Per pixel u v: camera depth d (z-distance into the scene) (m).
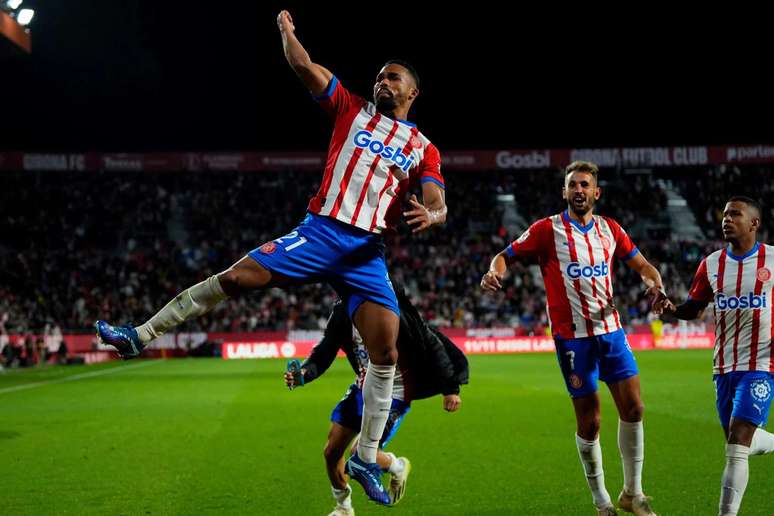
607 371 8.62
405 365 8.33
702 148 67.69
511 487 10.55
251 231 66.38
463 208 71.00
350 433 8.23
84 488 10.64
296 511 9.32
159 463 12.52
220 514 9.20
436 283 60.56
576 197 8.66
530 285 59.78
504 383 27.77
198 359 50.84
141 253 62.75
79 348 50.16
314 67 7.01
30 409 20.78
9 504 9.72
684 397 22.14
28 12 34.22
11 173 67.38
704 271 8.94
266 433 15.84
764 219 69.69
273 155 65.69
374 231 7.00
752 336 8.30
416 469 11.90
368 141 7.00
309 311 55.91
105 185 68.69
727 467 7.90
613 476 11.15
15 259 57.16
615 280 60.56
